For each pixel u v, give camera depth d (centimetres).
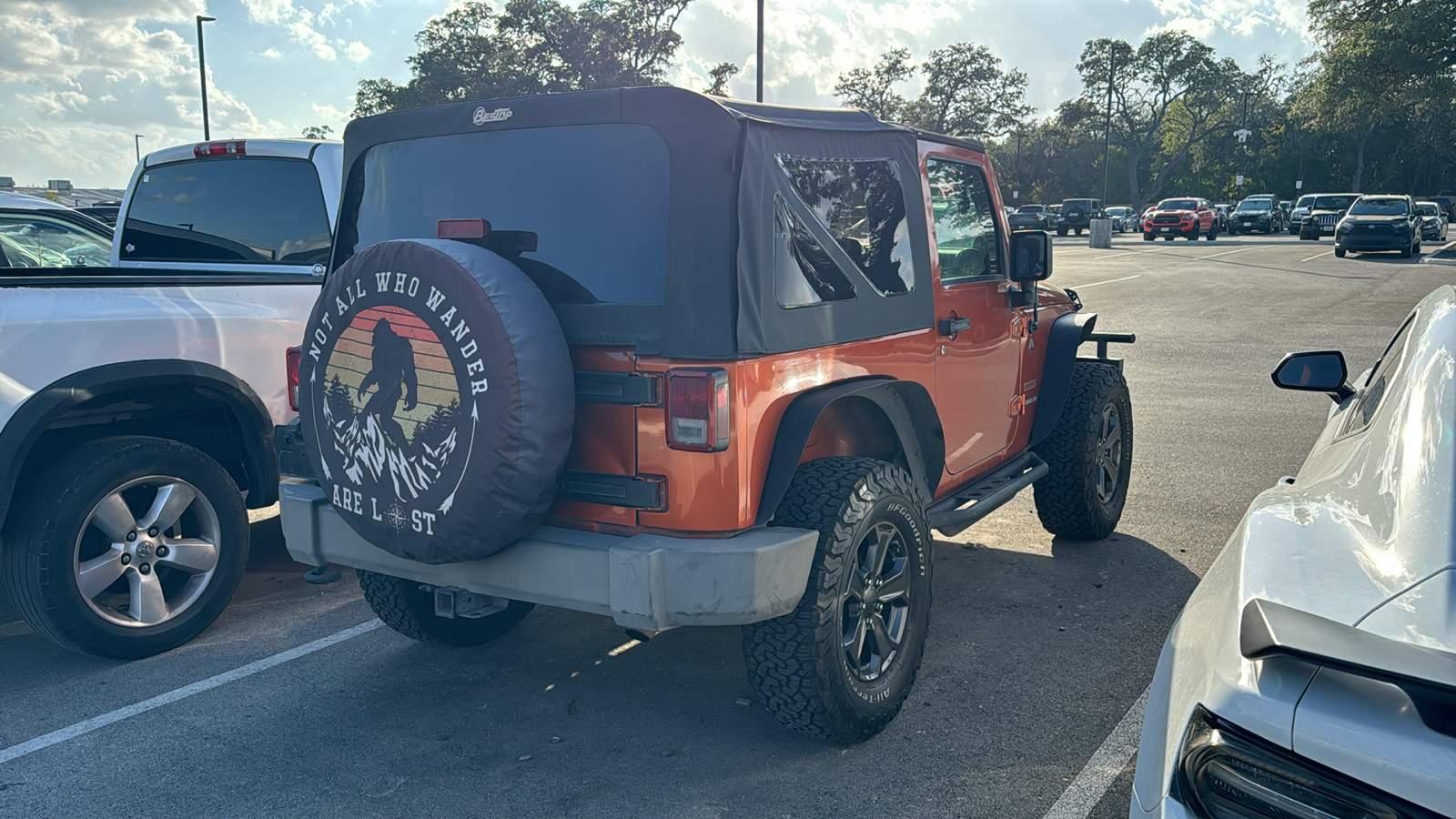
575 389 317
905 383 376
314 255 576
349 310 322
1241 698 161
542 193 340
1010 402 497
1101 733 359
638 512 318
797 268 333
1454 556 174
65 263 769
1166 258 3303
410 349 310
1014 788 326
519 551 322
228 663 439
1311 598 179
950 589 503
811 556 323
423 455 311
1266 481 689
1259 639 157
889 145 393
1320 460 286
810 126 345
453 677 421
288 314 513
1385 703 150
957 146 450
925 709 380
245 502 517
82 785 340
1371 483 212
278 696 405
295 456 384
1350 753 148
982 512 442
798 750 355
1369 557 187
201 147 603
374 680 420
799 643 325
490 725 378
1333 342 1358
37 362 415
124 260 646
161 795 333
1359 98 4719
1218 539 577
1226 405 953
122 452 432
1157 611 471
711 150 305
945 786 328
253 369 496
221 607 470
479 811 321
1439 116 9081
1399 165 9781
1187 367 1184
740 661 433
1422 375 229
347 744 365
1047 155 10819
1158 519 615
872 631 354
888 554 364
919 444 407
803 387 335
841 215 357
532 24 5628
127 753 362
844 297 357
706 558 302
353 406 326
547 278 336
